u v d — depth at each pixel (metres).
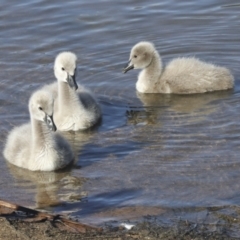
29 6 20.72
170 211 11.77
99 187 12.81
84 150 14.41
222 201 12.05
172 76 17.16
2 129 15.20
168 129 15.01
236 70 17.83
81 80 17.48
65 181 13.24
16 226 11.07
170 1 20.95
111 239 10.73
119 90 17.12
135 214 11.72
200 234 10.93
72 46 18.91
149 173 13.17
